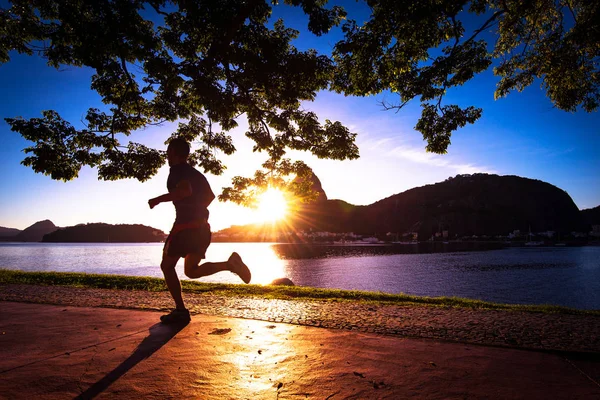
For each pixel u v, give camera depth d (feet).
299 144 24.59
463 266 216.54
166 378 7.61
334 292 27.09
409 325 13.83
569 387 7.53
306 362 8.89
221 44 19.67
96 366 8.30
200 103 21.35
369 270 184.75
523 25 20.67
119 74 22.40
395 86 19.58
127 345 10.05
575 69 19.13
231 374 7.93
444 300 25.04
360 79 19.71
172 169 11.86
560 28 20.01
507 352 10.15
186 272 11.64
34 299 19.44
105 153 24.02
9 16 21.40
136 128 25.36
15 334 11.25
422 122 19.69
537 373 8.38
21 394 6.66
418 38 18.13
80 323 12.87
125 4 18.86
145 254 352.90
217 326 12.55
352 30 18.49
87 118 24.18
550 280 142.82
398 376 8.02
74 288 25.50
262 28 21.25
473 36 17.43
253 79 21.81
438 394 7.04
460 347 10.63
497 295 102.53
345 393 7.01
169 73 19.75
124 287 27.66
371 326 13.51
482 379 7.92
